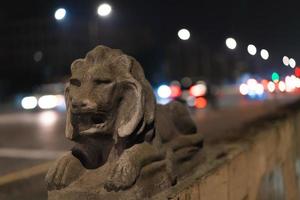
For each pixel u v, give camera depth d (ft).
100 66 11.16
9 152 40.81
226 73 160.35
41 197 21.35
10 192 22.39
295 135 29.81
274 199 21.75
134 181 10.55
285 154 25.41
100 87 10.92
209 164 14.99
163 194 10.82
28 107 109.29
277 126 23.73
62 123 72.18
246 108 82.17
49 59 215.92
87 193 10.69
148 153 11.31
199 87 94.07
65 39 209.26
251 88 111.65
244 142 19.20
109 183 10.50
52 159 35.68
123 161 10.64
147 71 188.75
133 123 11.04
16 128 66.49
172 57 188.34
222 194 14.14
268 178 20.76
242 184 16.44
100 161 11.54
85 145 11.57
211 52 170.60
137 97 11.15
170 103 15.48
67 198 10.89
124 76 11.28
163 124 14.32
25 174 27.68
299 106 40.45
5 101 154.51
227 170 14.79
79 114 10.79
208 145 20.02
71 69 11.57
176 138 14.97
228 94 131.85
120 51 11.86
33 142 48.47
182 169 14.39
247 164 17.38
